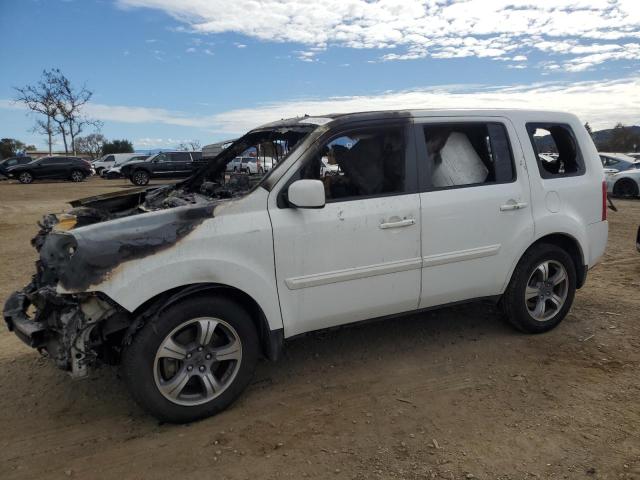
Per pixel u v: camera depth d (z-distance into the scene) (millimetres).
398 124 3832
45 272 3258
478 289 4180
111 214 3922
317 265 3500
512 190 4191
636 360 4043
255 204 3342
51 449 3043
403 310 3945
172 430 3207
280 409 3424
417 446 2982
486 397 3523
